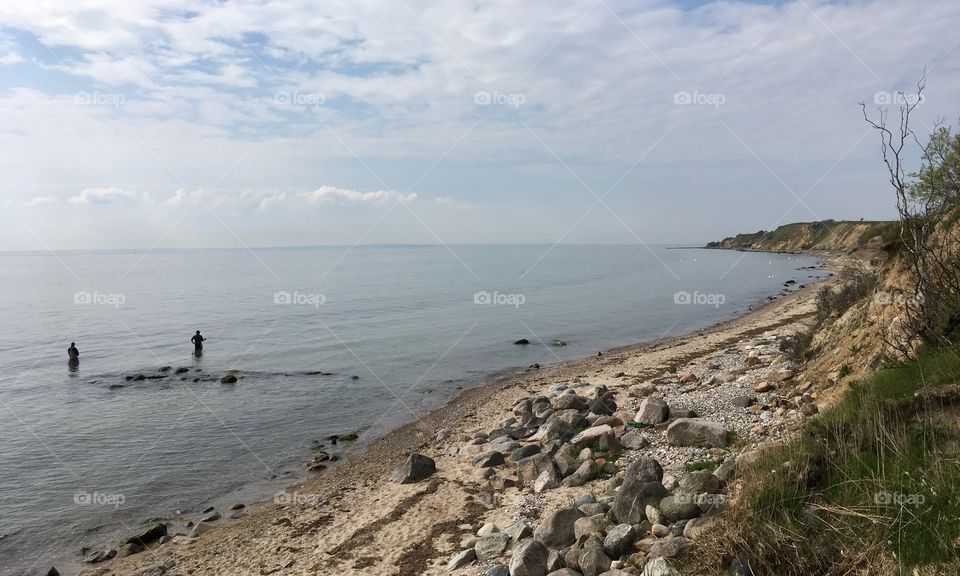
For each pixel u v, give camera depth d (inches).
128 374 1181.1
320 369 1188.5
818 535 226.1
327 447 722.8
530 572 288.8
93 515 550.0
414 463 547.5
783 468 259.4
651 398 567.8
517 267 5078.7
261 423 830.5
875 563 205.5
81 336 1676.9
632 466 349.7
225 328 1779.0
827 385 488.1
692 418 515.5
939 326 334.3
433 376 1103.6
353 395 979.3
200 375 1157.7
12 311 2293.3
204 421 843.4
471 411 826.8
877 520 216.2
